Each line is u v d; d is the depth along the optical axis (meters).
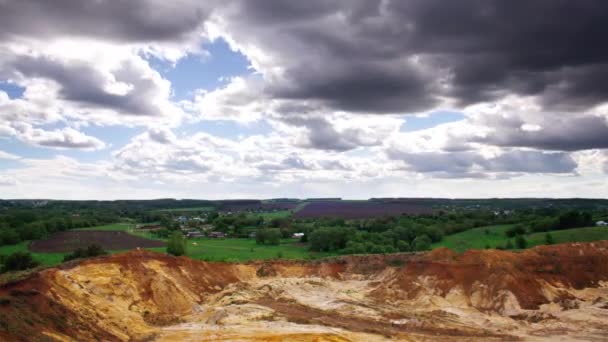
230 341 38.22
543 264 64.38
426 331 46.31
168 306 53.59
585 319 50.25
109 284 51.53
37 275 42.91
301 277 74.56
